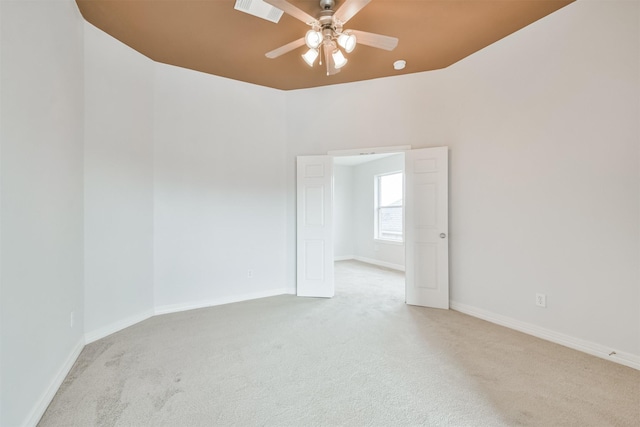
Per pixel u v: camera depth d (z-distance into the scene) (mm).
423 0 2395
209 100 3631
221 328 2926
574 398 1808
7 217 1418
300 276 4039
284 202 4137
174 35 2838
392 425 1588
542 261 2672
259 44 3006
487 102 3090
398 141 3727
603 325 2307
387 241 6367
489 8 2492
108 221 2809
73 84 2354
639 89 2117
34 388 1633
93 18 2582
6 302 1394
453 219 3465
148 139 3250
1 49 1396
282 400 1806
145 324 3039
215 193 3676
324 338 2688
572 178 2467
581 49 2393
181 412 1696
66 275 2166
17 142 1523
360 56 3246
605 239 2291
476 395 1842
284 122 4129
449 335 2746
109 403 1773
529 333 2762
